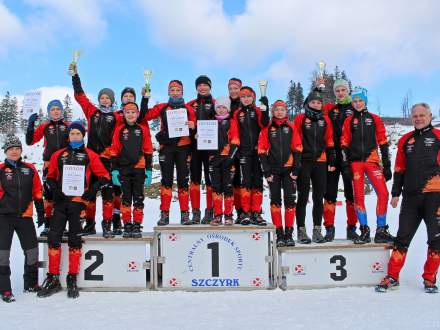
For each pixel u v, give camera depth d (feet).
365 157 19.61
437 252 17.56
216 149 19.77
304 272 18.84
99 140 20.74
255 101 20.83
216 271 18.69
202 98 21.38
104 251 18.76
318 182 20.01
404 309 15.06
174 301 16.80
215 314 14.84
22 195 17.97
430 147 17.81
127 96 21.31
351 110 20.85
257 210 20.15
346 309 15.23
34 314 15.05
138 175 19.27
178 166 20.52
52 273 18.21
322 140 19.97
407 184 18.24
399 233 18.24
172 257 18.74
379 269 19.06
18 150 18.06
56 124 21.01
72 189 17.85
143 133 19.61
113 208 20.88
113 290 18.63
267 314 14.75
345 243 19.48
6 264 17.11
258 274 18.74
